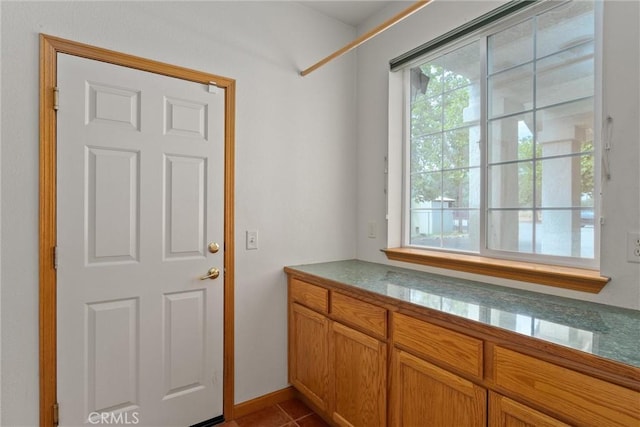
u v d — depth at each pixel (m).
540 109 1.61
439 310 1.25
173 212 1.78
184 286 1.82
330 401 1.82
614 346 0.91
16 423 1.42
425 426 1.32
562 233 1.54
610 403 0.84
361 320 1.61
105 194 1.60
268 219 2.12
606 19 1.29
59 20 1.49
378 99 2.34
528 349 1.01
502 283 1.63
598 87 1.41
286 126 2.19
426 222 2.18
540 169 1.61
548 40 1.58
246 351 2.04
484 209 1.82
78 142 1.54
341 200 2.46
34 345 1.45
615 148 1.27
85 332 1.56
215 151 1.91
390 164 2.27
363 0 2.21
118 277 1.64
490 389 1.11
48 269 1.47
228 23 1.96
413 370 1.37
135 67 1.67
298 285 2.09
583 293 1.36
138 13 1.69
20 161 1.42
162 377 1.75
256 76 2.07
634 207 1.23
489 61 1.81
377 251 2.34
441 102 2.07
